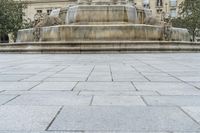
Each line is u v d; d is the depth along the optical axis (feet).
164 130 11.16
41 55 63.77
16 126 11.68
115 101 16.46
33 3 324.80
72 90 20.13
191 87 21.34
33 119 12.67
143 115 13.33
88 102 16.17
